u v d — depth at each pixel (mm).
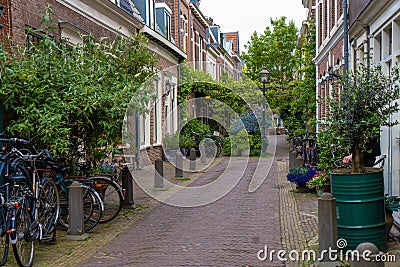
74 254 6176
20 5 9164
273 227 7434
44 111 7309
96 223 7309
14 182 5680
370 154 6965
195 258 5910
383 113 5902
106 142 8102
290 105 24625
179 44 22625
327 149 9734
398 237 6184
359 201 5551
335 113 5918
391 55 8469
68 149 7578
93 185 7762
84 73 8133
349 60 13102
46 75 7465
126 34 15570
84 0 12156
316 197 9977
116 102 8109
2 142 6680
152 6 18703
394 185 7898
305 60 23859
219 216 8469
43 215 6301
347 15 13094
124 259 5945
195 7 26094
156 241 6797
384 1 8367
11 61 7633
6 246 5371
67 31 11117
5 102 7199
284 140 31875
